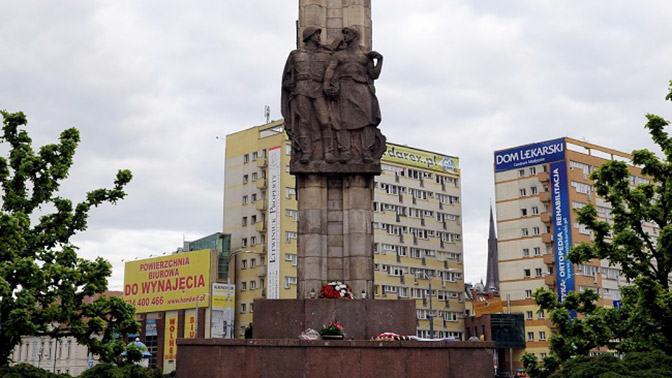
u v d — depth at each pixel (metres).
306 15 29.47
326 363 22.16
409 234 115.38
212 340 22.50
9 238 25.02
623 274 28.25
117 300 26.59
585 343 26.73
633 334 26.11
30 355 115.38
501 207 105.06
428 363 22.20
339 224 28.39
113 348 26.45
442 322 115.69
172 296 108.38
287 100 28.95
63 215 27.42
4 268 24.22
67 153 27.75
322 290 26.61
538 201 101.19
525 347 99.62
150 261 113.56
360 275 27.72
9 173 27.25
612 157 104.75
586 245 28.41
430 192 120.19
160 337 108.88
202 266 104.81
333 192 28.66
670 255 25.31
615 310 26.53
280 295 98.12
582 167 100.56
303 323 25.19
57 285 25.92
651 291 24.36
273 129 106.38
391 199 114.19
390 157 115.69
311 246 27.91
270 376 22.14
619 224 28.11
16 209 27.11
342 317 25.23
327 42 29.38
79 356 105.94
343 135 28.45
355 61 28.77
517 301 101.50
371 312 25.36
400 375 22.08
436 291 116.69
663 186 27.88
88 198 28.20
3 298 24.62
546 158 100.88
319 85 28.66
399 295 111.62
